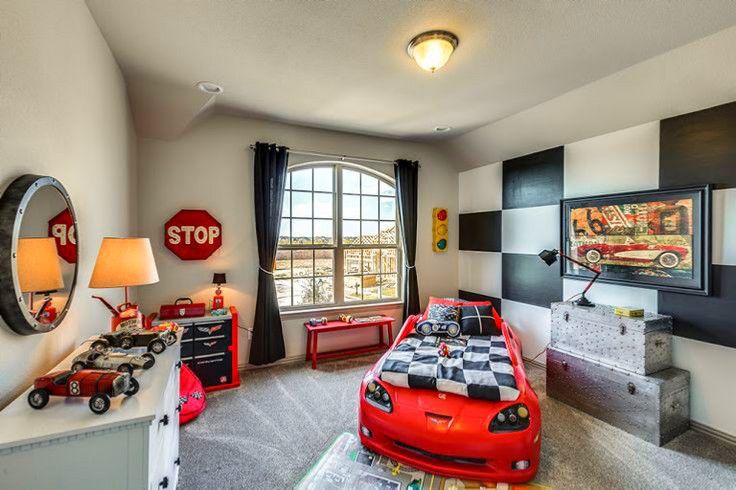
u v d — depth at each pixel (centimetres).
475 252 440
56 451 92
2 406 104
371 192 426
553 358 287
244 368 348
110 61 214
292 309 380
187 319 293
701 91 227
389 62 231
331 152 388
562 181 333
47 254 125
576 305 286
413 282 424
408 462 192
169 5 171
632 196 272
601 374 252
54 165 136
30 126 118
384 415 201
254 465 200
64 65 146
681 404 232
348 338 399
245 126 348
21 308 107
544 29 193
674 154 250
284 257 379
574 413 262
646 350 233
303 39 203
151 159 314
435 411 195
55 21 137
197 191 330
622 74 246
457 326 311
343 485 183
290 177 379
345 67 237
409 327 329
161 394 113
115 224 229
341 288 405
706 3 170
